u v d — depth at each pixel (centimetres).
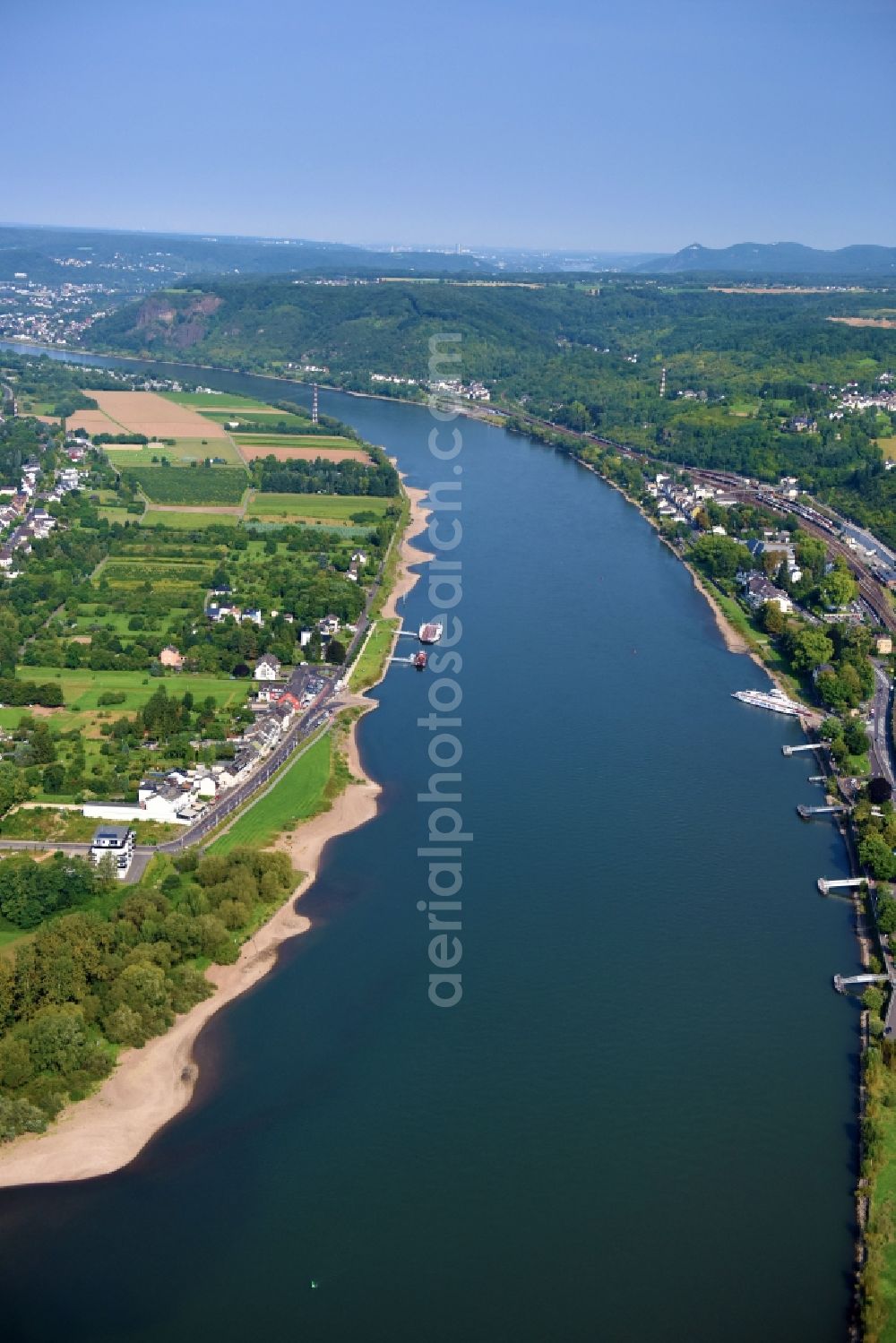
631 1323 19562
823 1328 19538
